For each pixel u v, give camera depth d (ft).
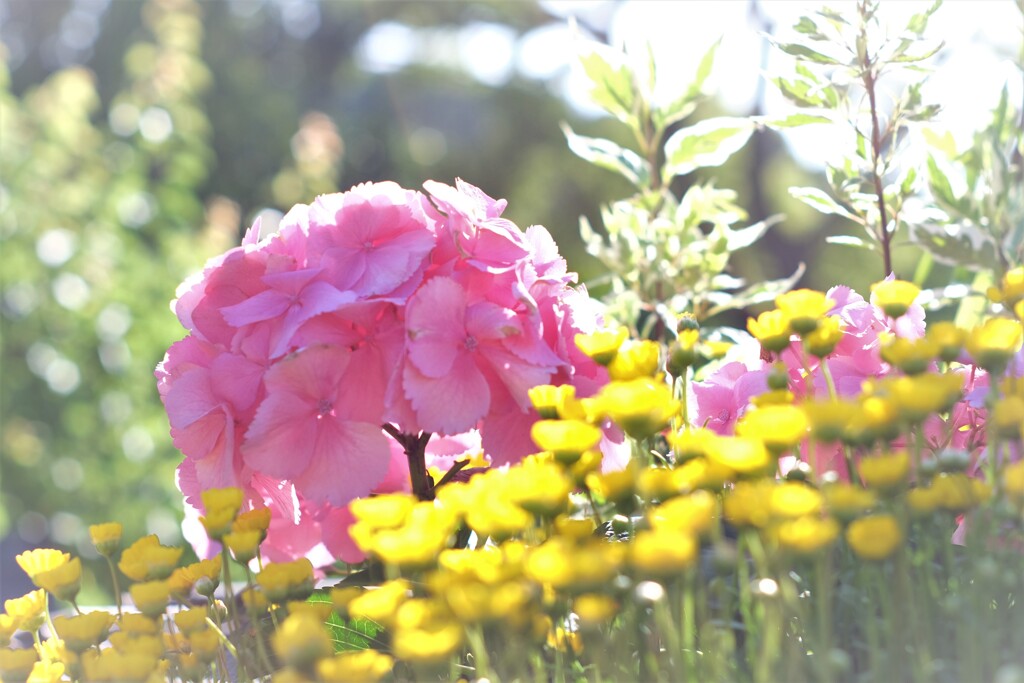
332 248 2.61
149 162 8.91
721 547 2.20
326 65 23.99
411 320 2.53
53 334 7.18
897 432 2.26
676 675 2.19
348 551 2.72
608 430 2.58
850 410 2.23
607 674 2.31
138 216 8.23
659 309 3.32
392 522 2.29
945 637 2.30
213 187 18.11
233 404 2.58
